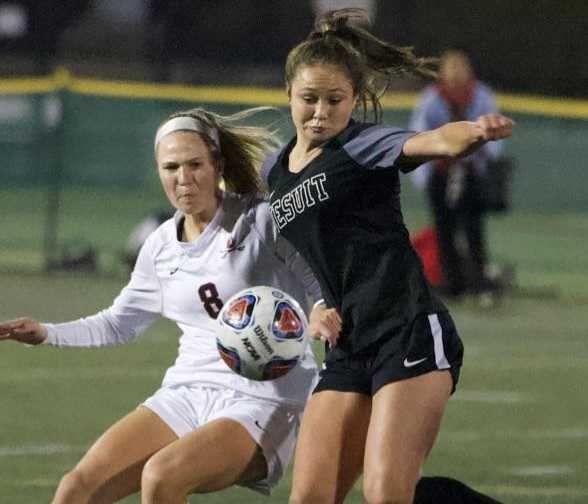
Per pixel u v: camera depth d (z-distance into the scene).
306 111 19.58
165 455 19.80
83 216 83.19
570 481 28.94
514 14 110.25
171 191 21.34
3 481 28.02
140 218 82.75
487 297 56.12
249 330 20.36
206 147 21.38
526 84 109.88
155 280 22.06
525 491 28.03
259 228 21.28
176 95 76.81
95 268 62.88
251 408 20.72
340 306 19.92
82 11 118.31
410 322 19.25
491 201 55.00
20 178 93.56
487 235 79.25
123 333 22.56
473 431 34.16
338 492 19.27
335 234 19.62
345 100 19.56
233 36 116.00
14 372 41.19
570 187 87.44
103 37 116.50
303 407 21.12
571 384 40.72
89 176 93.56
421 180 55.34
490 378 41.47
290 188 19.91
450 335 19.50
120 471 20.53
